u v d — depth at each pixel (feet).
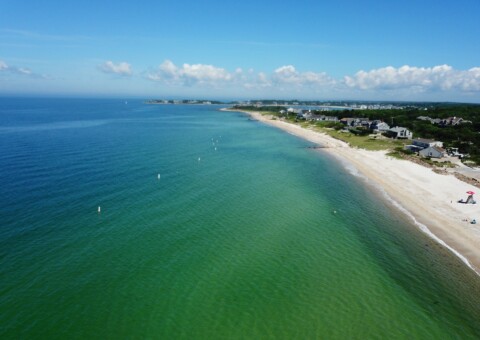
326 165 314.35
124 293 111.55
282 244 150.20
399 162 320.91
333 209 194.90
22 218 160.56
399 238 159.12
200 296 112.57
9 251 130.93
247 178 257.34
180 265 129.29
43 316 99.25
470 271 132.05
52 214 167.53
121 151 343.26
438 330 101.65
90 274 120.06
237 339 95.96
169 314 103.81
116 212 175.32
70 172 247.29
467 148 367.25
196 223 167.22
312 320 104.47
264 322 102.78
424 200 211.61
